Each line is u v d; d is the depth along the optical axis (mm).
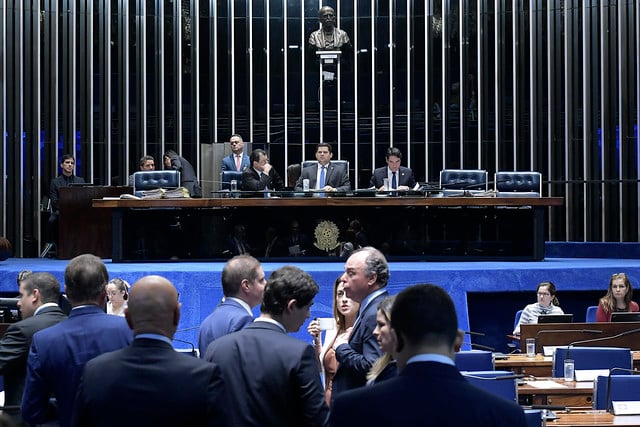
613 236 15516
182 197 11328
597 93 15672
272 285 3891
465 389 2492
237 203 11109
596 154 15680
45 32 16031
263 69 16781
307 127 16828
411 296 2588
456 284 10125
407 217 11430
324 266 10555
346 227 11406
